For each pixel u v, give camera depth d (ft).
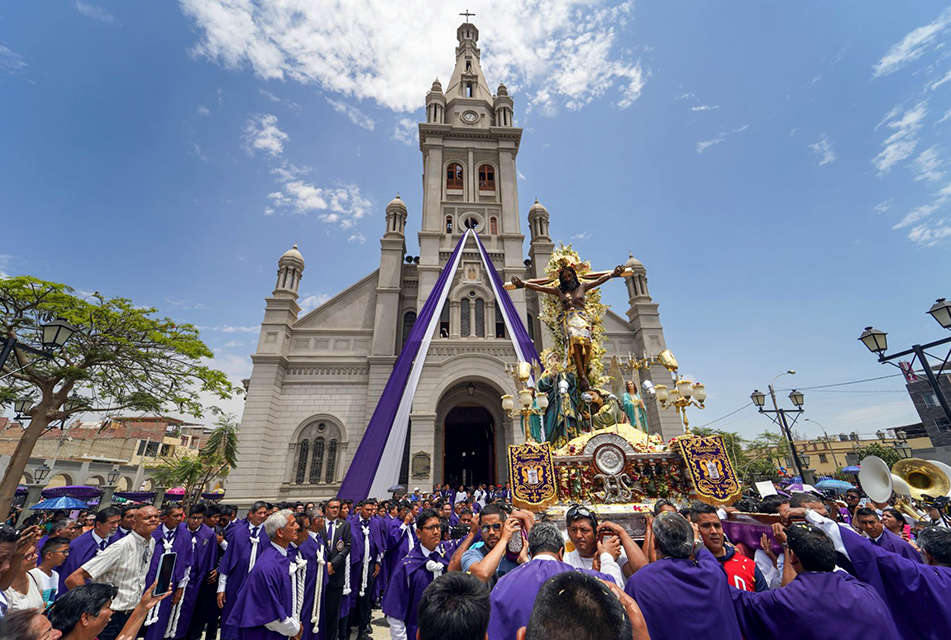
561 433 31.22
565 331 33.47
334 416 83.82
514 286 35.27
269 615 16.03
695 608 10.17
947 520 26.84
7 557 12.73
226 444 101.71
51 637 9.02
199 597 26.68
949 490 28.22
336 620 25.59
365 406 85.35
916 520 27.81
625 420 31.12
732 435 130.21
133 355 64.64
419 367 77.20
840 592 10.28
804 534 11.41
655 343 91.25
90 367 63.46
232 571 24.17
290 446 80.84
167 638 22.35
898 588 12.46
